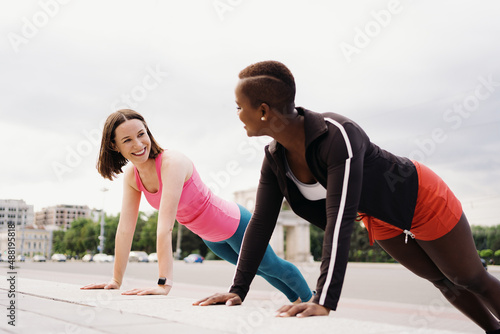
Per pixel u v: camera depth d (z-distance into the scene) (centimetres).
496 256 4309
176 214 295
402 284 1317
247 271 201
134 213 294
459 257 217
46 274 1753
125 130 265
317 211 212
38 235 8794
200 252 6694
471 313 252
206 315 146
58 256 7231
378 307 682
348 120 176
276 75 178
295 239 4981
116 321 137
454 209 208
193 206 292
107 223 8412
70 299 197
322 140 173
